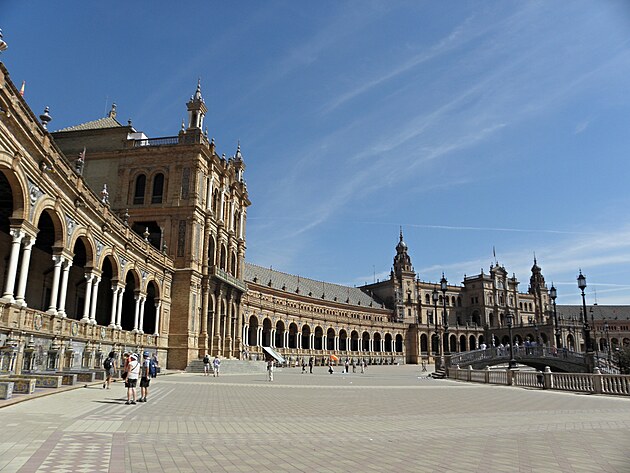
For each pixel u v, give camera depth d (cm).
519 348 6047
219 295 5903
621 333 14825
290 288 10688
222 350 6081
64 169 2583
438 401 2348
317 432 1351
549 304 15962
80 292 4128
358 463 967
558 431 1404
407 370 8081
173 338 5038
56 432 1183
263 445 1140
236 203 7000
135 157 5547
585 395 2731
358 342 11225
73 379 2342
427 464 964
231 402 2150
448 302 14638
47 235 3167
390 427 1472
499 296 14912
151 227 5503
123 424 1373
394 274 13788
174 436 1219
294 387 3272
